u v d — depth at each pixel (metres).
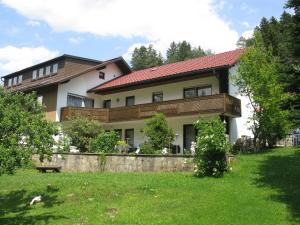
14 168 10.17
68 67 34.03
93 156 19.61
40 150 10.93
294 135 25.11
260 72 21.88
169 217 10.65
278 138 23.55
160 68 32.19
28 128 10.70
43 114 11.69
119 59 34.84
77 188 14.19
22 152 10.24
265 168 16.50
